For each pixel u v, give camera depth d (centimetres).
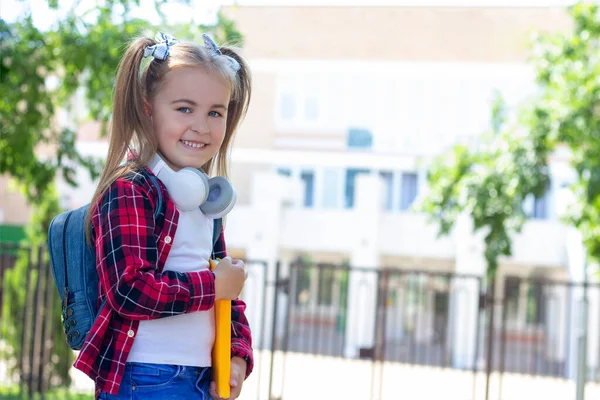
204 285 185
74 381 803
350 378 1007
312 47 1570
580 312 588
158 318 181
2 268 782
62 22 683
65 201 1238
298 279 974
